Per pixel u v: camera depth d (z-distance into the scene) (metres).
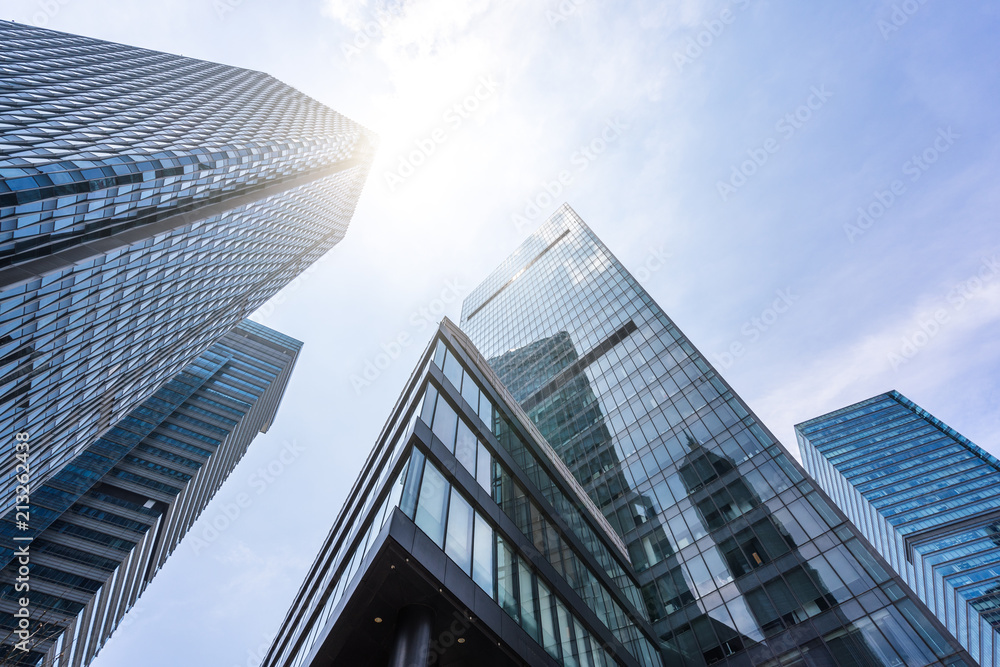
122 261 49.88
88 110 55.53
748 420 39.06
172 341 71.44
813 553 28.73
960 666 21.06
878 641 23.53
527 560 22.48
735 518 33.88
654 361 52.56
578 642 21.62
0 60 54.81
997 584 94.06
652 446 44.25
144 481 90.38
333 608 18.69
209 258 69.06
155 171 50.75
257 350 147.12
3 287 37.22
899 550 117.38
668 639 30.27
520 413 35.50
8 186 36.19
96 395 57.62
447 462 21.84
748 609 28.70
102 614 74.75
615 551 34.66
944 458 129.00
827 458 143.75
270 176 78.44
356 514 25.80
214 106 82.56
